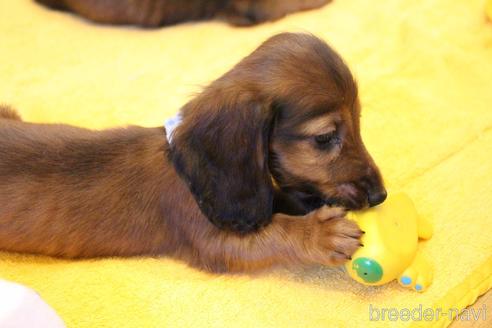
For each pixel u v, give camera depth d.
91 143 0.50
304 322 0.46
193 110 0.47
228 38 0.73
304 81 0.45
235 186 0.46
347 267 0.47
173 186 0.49
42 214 0.49
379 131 0.59
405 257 0.46
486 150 0.57
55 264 0.50
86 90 0.66
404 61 0.67
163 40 0.73
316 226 0.47
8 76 0.68
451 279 0.48
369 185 0.47
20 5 0.81
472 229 0.51
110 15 0.75
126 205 0.49
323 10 0.76
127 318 0.47
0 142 0.50
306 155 0.46
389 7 0.75
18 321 0.39
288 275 0.49
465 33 0.71
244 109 0.46
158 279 0.49
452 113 0.61
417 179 0.55
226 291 0.48
